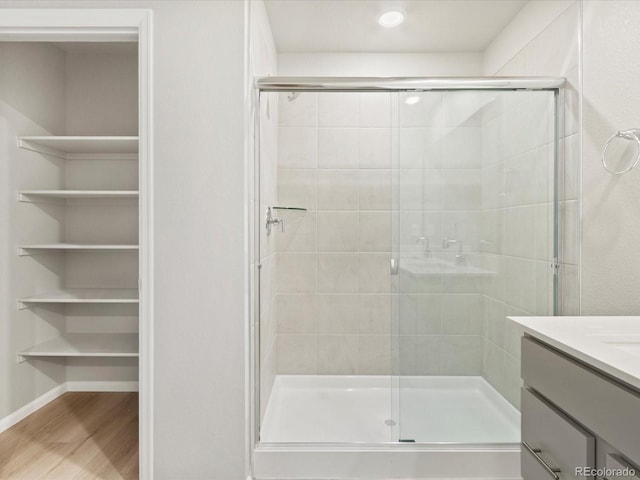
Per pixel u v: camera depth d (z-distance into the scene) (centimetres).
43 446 236
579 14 199
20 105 277
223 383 191
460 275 212
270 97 265
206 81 189
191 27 189
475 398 211
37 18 188
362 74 312
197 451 191
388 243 313
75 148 305
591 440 104
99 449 232
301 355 313
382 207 312
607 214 187
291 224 312
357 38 291
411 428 210
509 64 269
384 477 203
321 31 280
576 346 112
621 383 96
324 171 312
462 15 258
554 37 218
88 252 324
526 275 213
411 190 213
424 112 211
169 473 192
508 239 212
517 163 212
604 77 186
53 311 310
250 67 199
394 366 213
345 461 203
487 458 203
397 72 313
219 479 192
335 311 313
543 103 211
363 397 296
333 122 311
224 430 191
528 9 244
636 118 170
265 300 245
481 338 212
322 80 206
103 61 325
